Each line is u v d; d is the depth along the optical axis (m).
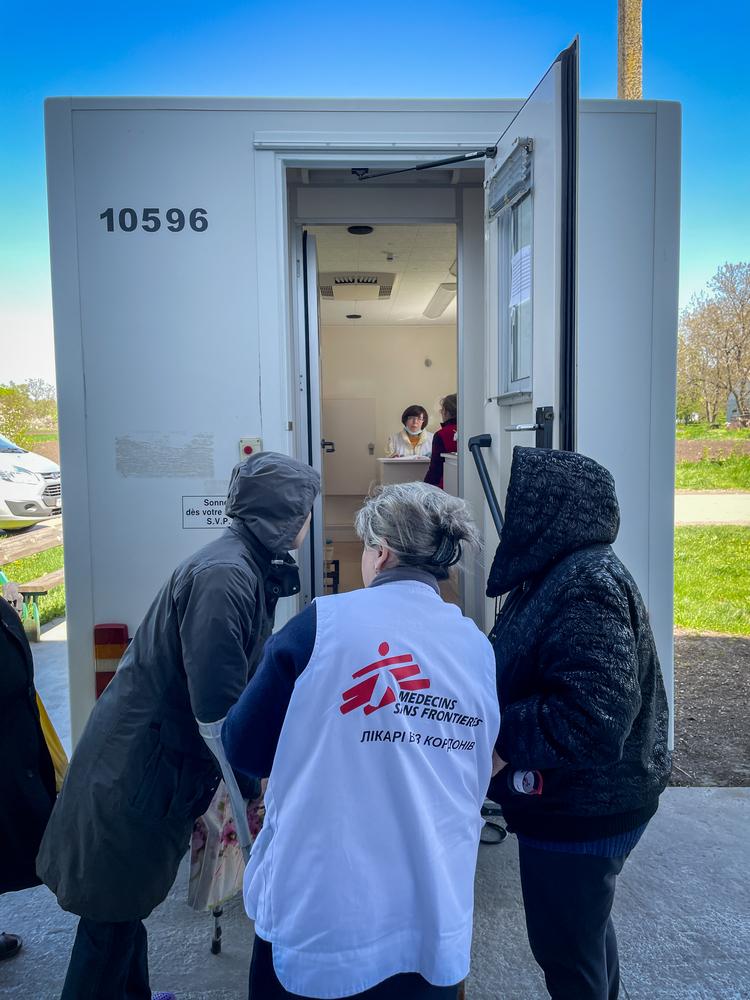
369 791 1.25
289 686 1.32
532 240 2.53
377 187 3.87
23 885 2.20
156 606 1.94
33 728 2.19
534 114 2.50
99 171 2.87
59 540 9.41
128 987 1.99
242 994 2.32
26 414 13.03
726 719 4.58
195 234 2.91
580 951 1.67
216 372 2.93
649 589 3.22
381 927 1.23
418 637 1.32
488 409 3.24
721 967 2.41
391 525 1.45
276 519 1.97
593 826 1.62
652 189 3.10
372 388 8.36
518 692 1.67
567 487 1.66
